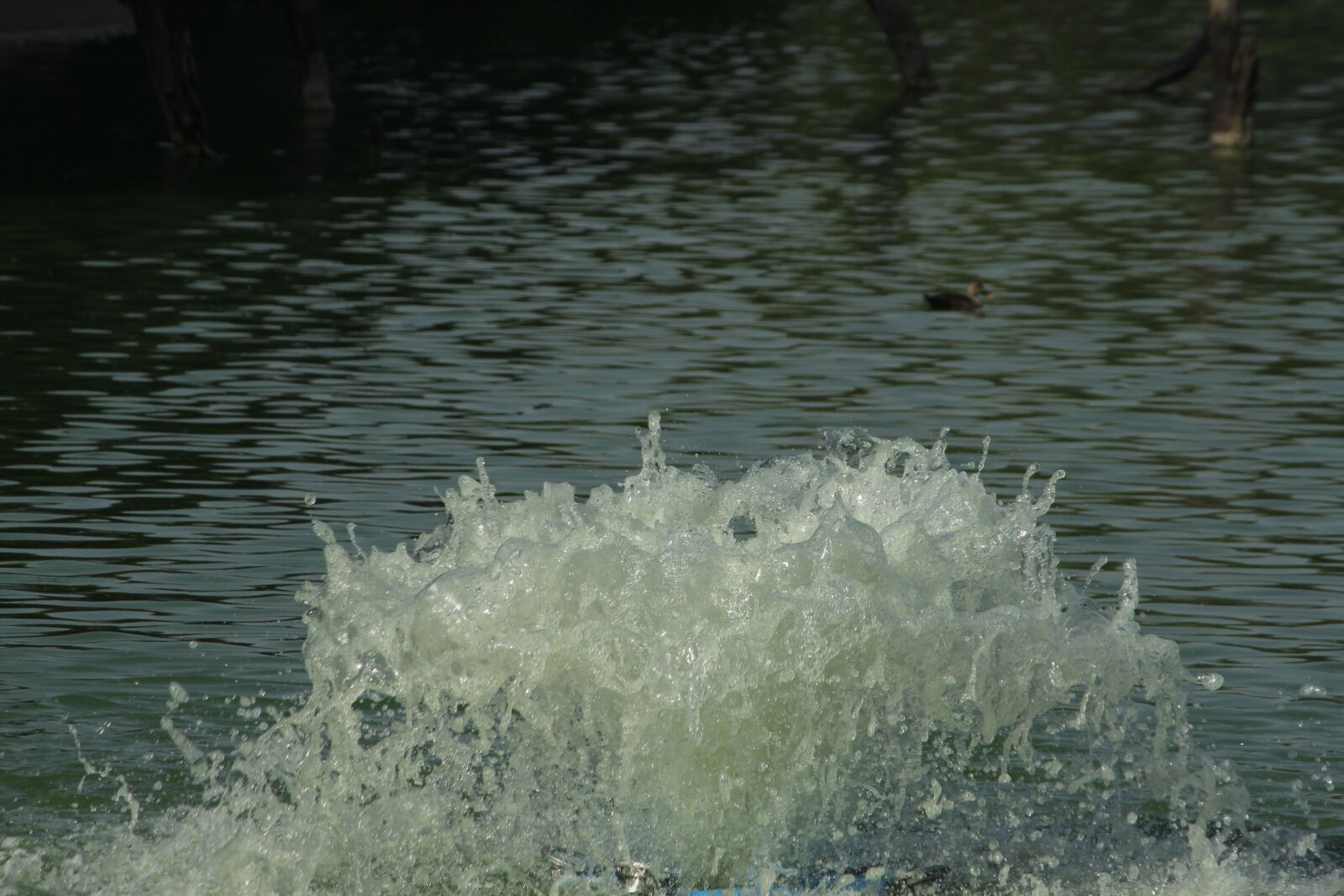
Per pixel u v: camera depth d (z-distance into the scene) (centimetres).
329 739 2697
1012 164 11619
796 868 2358
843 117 14075
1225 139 12450
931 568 2430
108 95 14575
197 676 2983
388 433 4884
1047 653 2412
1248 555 3834
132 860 2336
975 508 2525
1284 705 2916
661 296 7244
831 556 2311
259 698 2892
